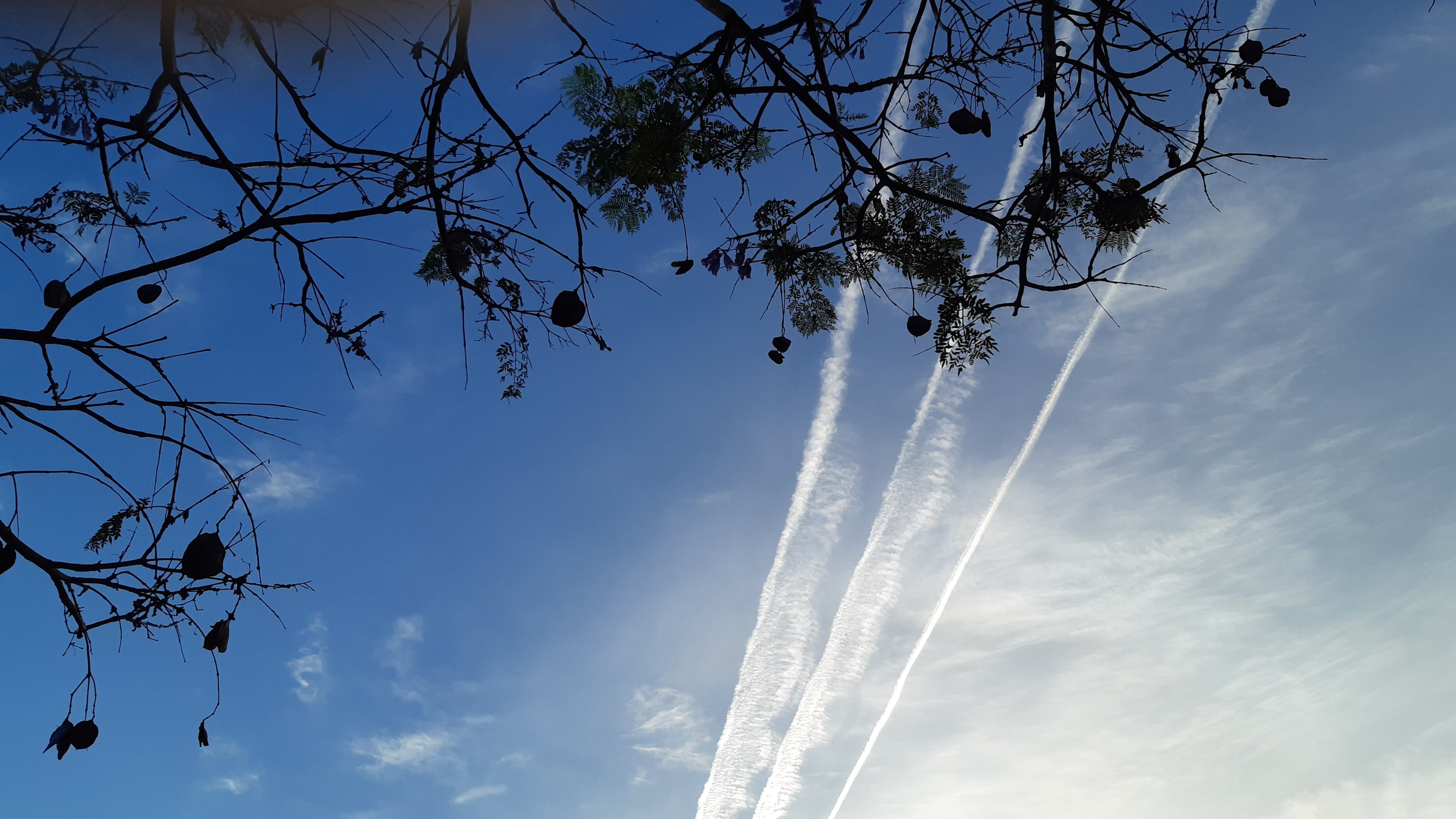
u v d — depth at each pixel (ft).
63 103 13.30
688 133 16.55
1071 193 15.53
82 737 11.68
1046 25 14.53
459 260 13.94
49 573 11.66
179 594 12.15
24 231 12.73
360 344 13.83
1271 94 13.80
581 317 11.41
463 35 12.34
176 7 11.66
